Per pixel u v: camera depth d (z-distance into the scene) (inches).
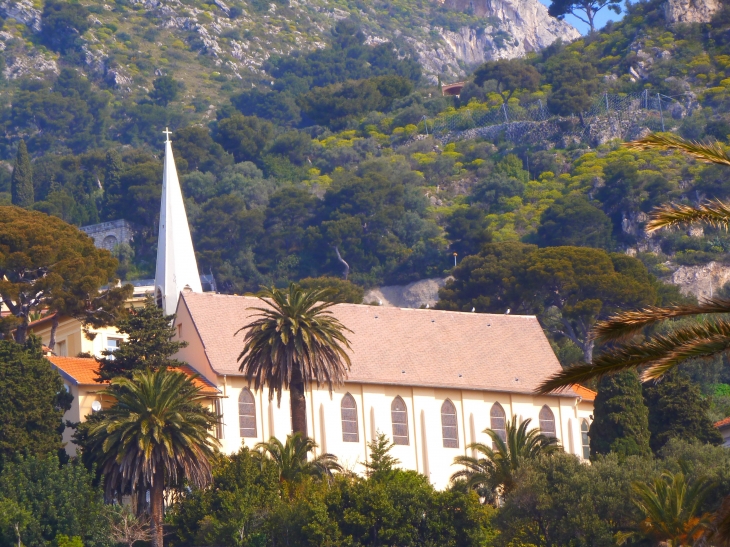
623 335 1738.4
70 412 5201.8
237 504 4552.2
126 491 4635.8
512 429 4918.8
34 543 4453.7
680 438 5502.0
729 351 1691.7
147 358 5027.1
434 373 5915.4
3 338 5959.6
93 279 5949.8
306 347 4950.8
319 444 5541.3
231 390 5457.7
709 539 1813.5
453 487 4788.4
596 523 4424.2
